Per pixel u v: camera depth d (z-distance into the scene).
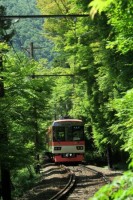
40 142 33.22
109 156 50.12
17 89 22.33
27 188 34.09
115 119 39.81
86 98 52.00
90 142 67.88
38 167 44.19
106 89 35.16
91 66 43.31
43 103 26.09
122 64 31.11
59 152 52.47
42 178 40.56
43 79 26.03
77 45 42.69
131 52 30.47
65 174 43.25
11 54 23.98
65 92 68.69
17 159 21.55
